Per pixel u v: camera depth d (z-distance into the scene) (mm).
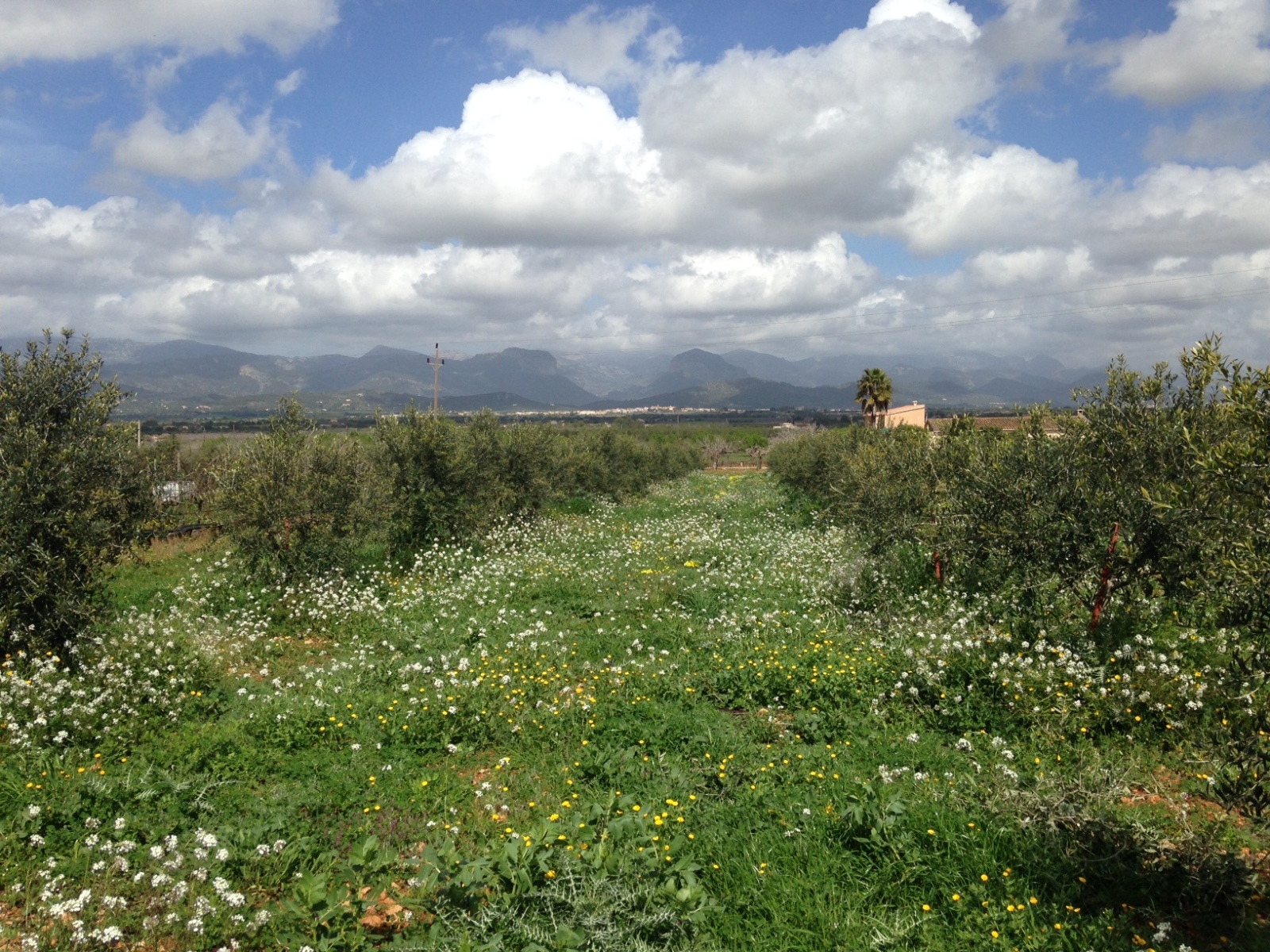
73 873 5020
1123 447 8453
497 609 13031
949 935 4391
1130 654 7938
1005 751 6602
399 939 4328
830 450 25500
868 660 9133
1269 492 4188
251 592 13242
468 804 6316
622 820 5352
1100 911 4590
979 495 9852
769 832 5516
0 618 8422
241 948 4449
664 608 12867
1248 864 4973
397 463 17609
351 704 8453
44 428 9484
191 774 6703
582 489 31109
